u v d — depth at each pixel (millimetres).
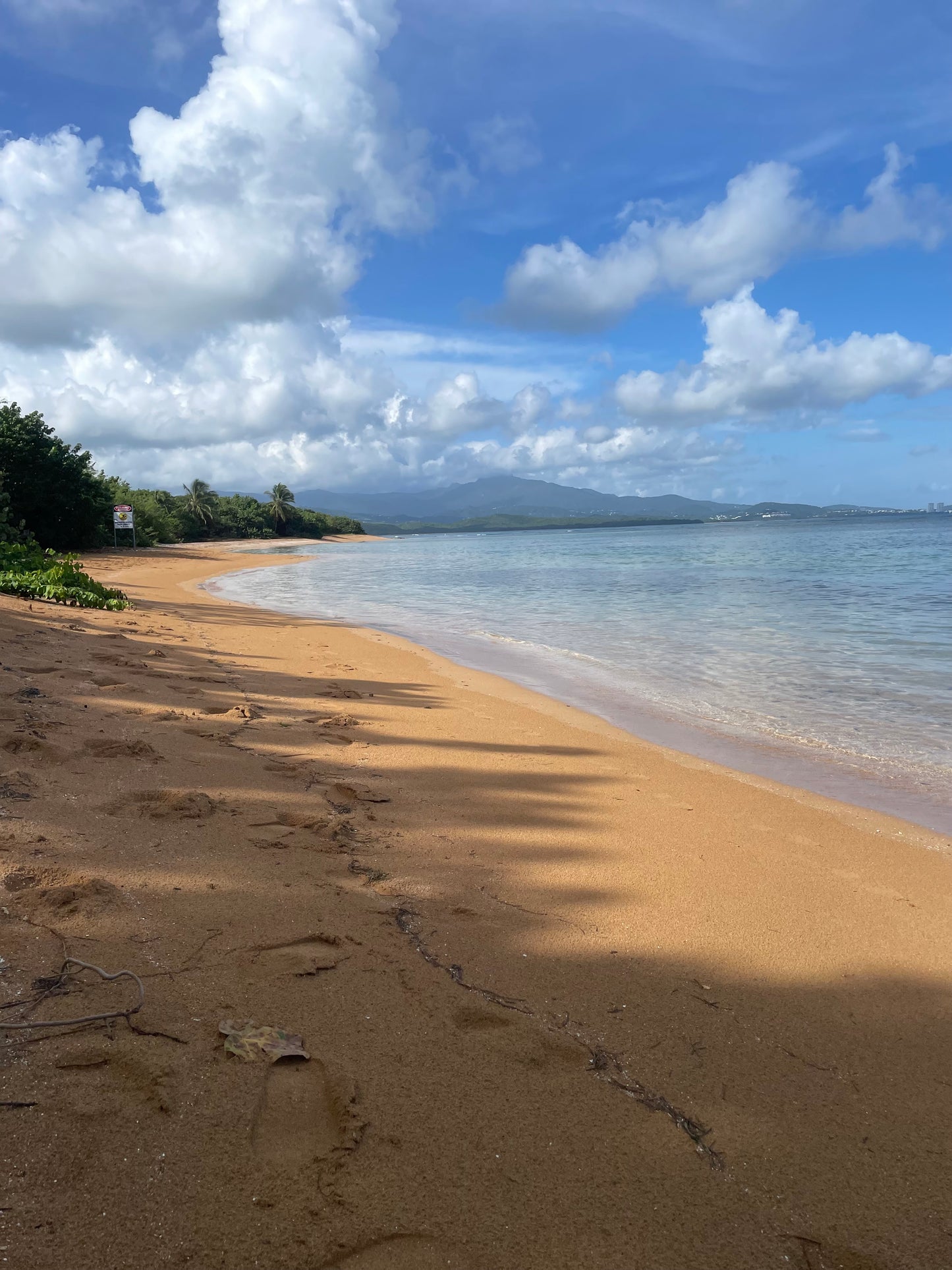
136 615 13539
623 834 4289
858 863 4070
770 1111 2125
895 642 11766
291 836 3688
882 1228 1761
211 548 74375
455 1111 1977
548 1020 2445
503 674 9594
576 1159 1864
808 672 9695
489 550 63750
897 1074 2338
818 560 34688
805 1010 2652
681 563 36125
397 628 14250
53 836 3191
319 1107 1922
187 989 2316
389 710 6996
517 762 5578
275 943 2664
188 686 7059
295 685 7859
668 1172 1858
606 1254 1607
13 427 34594
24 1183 1565
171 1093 1879
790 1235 1717
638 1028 2461
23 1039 1989
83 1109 1787
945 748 6480
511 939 2969
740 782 5461
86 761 4238
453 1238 1596
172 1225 1528
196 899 2881
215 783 4266
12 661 6820
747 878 3775
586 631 13602
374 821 4094
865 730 7055
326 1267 1492
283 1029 2197
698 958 2947
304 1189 1662
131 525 38906
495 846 3955
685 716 7496
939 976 2922
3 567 15195
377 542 110812
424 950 2789
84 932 2523
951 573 25469
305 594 22578
